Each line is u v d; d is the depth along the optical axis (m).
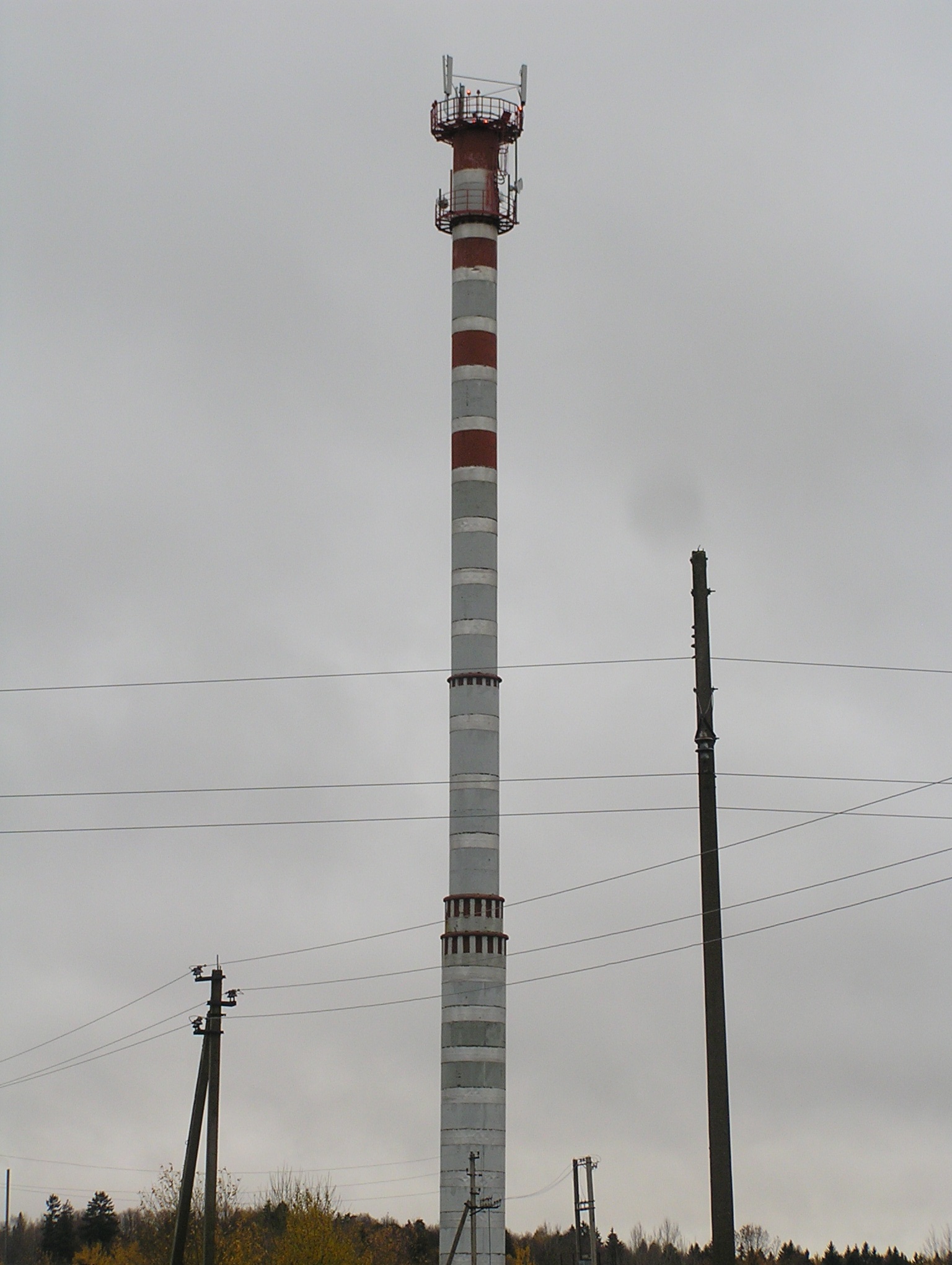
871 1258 161.38
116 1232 150.75
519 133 84.38
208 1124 67.38
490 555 79.25
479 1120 72.56
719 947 40.88
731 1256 38.81
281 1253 104.00
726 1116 39.72
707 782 42.06
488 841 75.94
